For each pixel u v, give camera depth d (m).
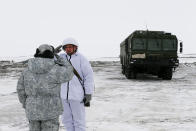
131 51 21.17
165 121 8.02
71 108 5.23
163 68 22.08
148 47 21.14
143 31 21.83
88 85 5.14
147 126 7.39
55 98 4.07
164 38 21.22
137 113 9.18
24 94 4.14
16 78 23.77
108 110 9.66
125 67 25.69
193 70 34.94
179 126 7.39
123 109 9.84
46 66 3.98
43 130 4.10
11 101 11.72
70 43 5.09
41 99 4.01
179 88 16.31
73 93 5.12
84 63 5.13
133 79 23.03
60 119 8.22
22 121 8.04
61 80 4.04
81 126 5.25
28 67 4.04
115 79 23.02
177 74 29.22
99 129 7.05
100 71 35.00
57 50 4.60
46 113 4.01
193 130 6.99
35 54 4.11
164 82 20.25
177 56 21.30
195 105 10.65
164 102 11.34
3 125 7.57
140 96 13.02
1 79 22.89
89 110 9.63
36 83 3.99
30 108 4.01
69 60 5.16
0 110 9.70
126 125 7.50
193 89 15.80
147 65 21.16
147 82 20.17
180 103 11.09
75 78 5.14
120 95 13.35
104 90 15.30
